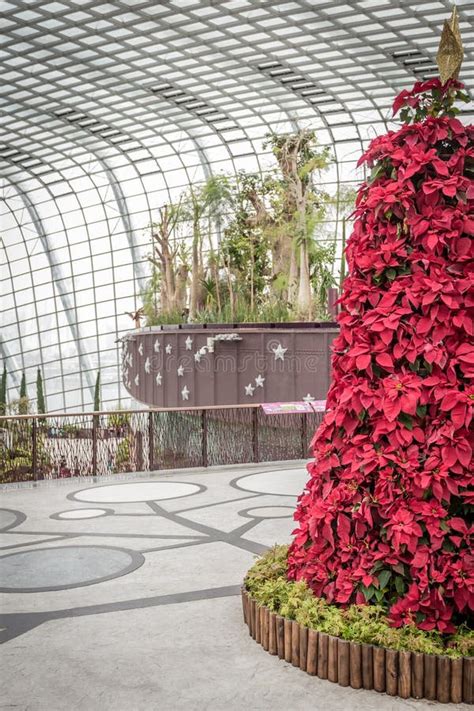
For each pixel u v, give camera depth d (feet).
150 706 10.80
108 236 148.46
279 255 100.12
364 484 12.12
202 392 68.13
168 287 104.94
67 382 155.94
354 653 11.24
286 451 40.32
